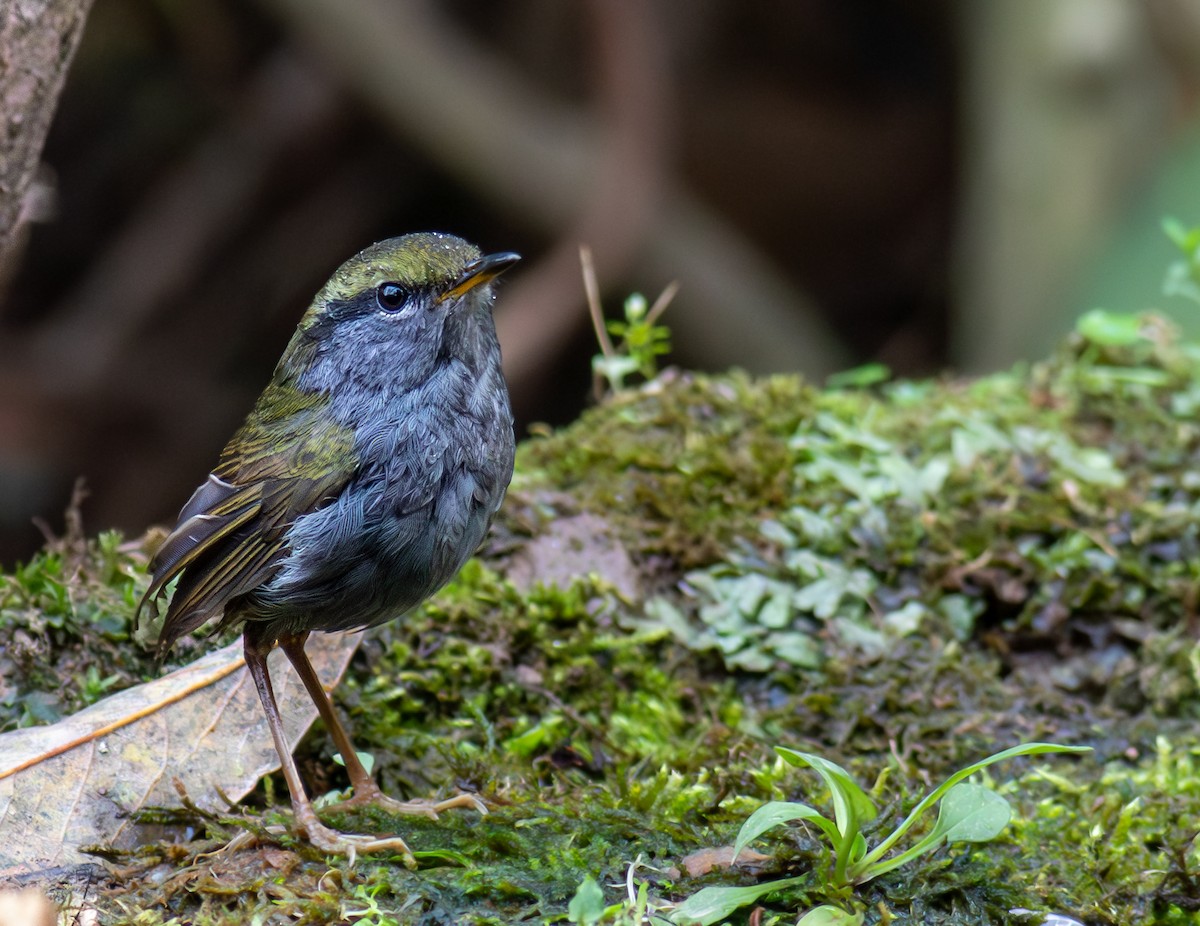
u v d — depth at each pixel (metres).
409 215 23.88
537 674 8.49
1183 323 16.80
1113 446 10.65
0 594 8.17
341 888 6.11
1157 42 18.48
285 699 7.32
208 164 22.98
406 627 8.49
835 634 8.88
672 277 21.31
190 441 22.77
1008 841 6.87
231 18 22.12
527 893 6.06
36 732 6.84
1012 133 19.02
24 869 6.41
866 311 24.47
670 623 8.87
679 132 22.98
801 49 23.73
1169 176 17.95
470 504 6.62
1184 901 6.40
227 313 23.47
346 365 6.54
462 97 20.67
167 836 6.71
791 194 23.72
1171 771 7.88
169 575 6.56
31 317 23.47
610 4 20.58
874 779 7.68
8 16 8.25
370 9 20.23
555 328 20.92
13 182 8.80
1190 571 9.34
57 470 21.86
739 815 6.80
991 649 9.10
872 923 5.91
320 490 6.40
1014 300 18.97
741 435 10.37
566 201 20.97
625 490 9.70
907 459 10.24
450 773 7.52
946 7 21.94
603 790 7.14
